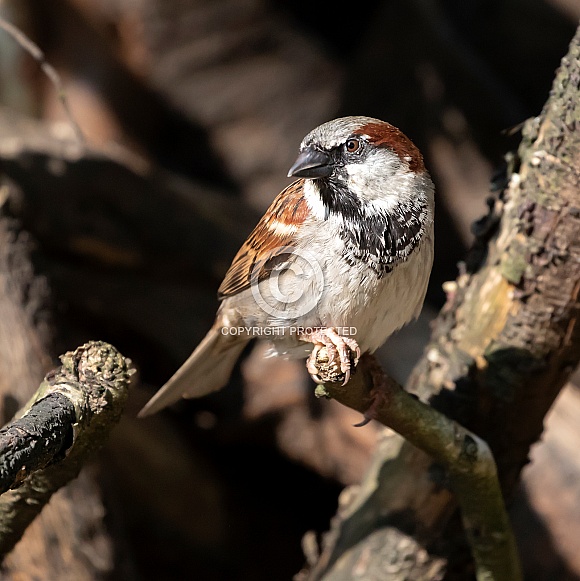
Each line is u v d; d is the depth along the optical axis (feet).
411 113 44.96
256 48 50.14
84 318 34.73
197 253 36.32
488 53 48.49
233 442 36.01
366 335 20.45
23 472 14.93
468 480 20.27
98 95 46.50
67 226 34.22
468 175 44.14
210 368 24.62
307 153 20.20
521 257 20.16
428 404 20.97
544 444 30.89
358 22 53.26
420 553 22.41
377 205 19.85
